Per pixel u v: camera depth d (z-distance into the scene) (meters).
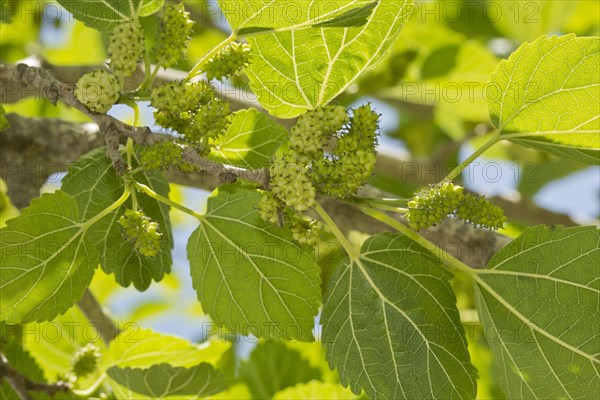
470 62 1.34
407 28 1.35
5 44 1.47
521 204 1.32
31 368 1.18
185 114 0.98
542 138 1.01
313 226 0.98
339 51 1.01
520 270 1.00
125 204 1.04
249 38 1.00
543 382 1.00
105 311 1.24
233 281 1.00
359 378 1.00
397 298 1.00
